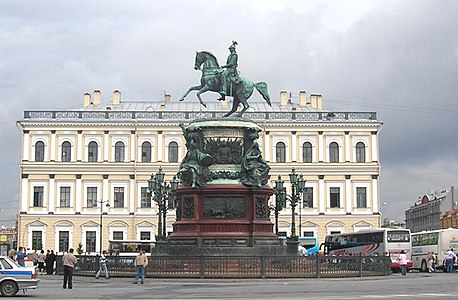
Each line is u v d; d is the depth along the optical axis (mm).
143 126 95125
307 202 95250
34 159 94125
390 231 61094
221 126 42781
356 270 40344
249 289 30156
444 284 34906
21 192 93625
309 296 25781
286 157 95938
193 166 41781
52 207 93500
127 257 40531
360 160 96000
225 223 40750
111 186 94438
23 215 93125
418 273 56812
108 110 96625
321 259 38781
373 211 94938
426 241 64750
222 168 42156
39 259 55375
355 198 95250
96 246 93500
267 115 97312
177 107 104062
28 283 27719
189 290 29719
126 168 94438
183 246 40312
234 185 41406
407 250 60812
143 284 34344
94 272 42125
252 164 42094
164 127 95250
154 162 94750
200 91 44406
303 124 96062
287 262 37938
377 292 28250
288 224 94250
